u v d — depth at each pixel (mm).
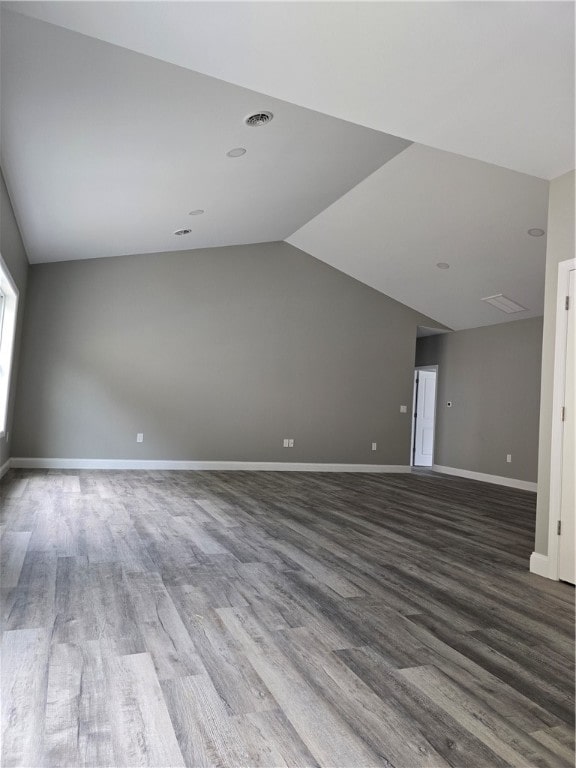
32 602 2719
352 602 2957
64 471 7219
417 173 5914
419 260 7816
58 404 7531
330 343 9023
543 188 5496
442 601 3051
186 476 7430
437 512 5793
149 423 7949
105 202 5422
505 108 2971
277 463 8664
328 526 4766
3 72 3127
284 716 1844
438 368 10352
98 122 3824
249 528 4527
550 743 1776
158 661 2184
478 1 2164
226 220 6938
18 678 1996
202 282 8289
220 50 2602
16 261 5797
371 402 9266
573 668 2320
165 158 4629
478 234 6625
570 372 3582
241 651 2312
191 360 8195
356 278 9172
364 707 1929
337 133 4773
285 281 8773
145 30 2490
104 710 1819
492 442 8969
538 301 7641
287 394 8750
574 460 3508
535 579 3547
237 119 4129
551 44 2408
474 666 2293
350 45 2498
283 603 2889
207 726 1762
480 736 1793
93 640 2340
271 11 2291
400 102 2980
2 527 4148
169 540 4016
